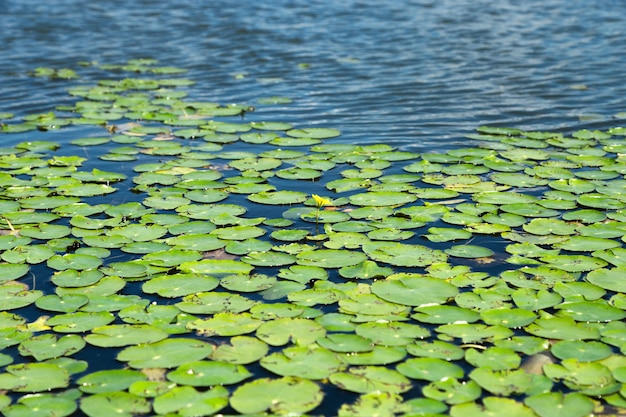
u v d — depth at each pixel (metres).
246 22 13.94
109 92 9.96
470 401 3.75
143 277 5.03
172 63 11.52
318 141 7.94
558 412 3.66
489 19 14.00
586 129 8.33
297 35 13.05
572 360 4.07
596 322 4.47
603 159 7.24
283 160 7.38
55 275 5.05
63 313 4.62
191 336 4.36
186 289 4.86
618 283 4.90
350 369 4.01
